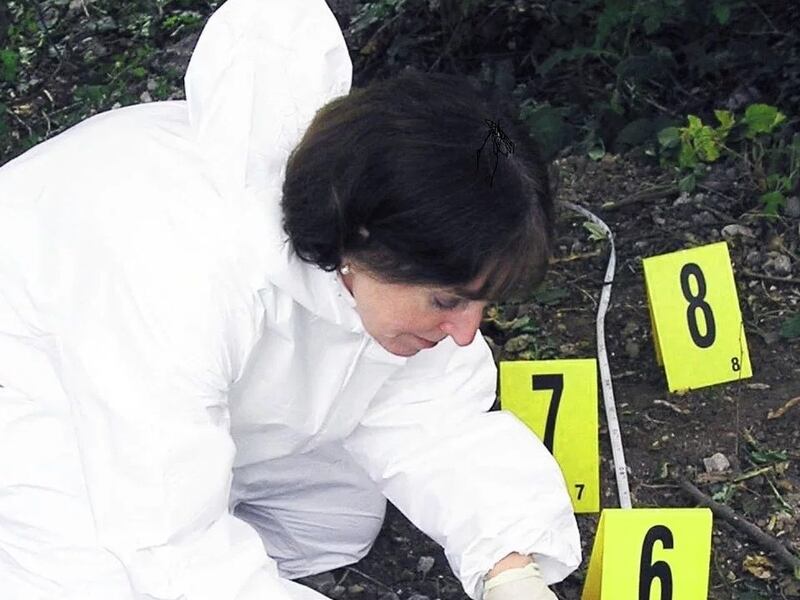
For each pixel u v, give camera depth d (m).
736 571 3.08
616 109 4.30
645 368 3.59
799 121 4.21
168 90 4.95
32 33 5.33
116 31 5.28
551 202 2.07
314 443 2.71
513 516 2.58
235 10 2.44
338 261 2.11
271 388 2.46
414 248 1.99
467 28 4.71
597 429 3.18
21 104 5.05
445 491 2.64
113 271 2.23
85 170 2.39
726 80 4.45
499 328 3.74
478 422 2.71
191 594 2.21
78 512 2.45
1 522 2.51
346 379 2.51
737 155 4.04
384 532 3.29
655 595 2.74
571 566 2.64
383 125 1.99
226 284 2.21
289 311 2.29
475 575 2.58
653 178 4.14
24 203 2.42
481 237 1.97
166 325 2.18
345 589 3.16
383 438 2.71
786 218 3.93
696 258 3.47
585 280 3.84
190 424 2.20
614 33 4.50
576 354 3.64
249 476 3.01
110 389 2.18
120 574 2.43
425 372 2.70
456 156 1.96
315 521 3.11
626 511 2.73
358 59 4.79
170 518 2.19
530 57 4.68
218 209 2.24
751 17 4.49
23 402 2.49
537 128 4.25
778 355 3.56
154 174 2.32
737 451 3.33
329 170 2.01
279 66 2.37
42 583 2.49
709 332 3.46
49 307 2.34
